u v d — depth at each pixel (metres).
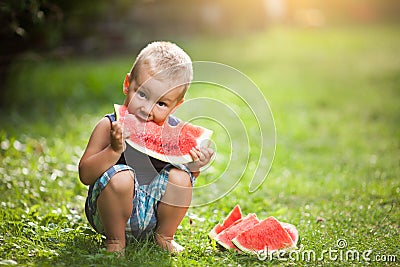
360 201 7.66
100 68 19.14
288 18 36.91
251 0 30.27
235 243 5.69
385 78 19.56
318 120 13.59
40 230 5.94
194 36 26.86
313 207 7.49
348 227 6.59
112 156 5.17
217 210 7.08
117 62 20.59
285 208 7.43
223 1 28.73
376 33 34.38
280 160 10.05
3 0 10.45
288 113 14.23
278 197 7.98
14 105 13.52
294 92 16.88
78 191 7.73
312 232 6.25
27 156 9.24
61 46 15.76
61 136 10.89
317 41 30.14
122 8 14.62
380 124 13.22
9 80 14.02
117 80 17.00
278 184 8.51
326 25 39.72
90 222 5.63
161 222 5.54
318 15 38.84
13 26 10.95
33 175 8.20
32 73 16.92
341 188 8.28
